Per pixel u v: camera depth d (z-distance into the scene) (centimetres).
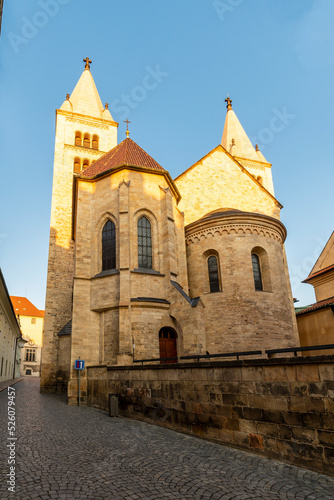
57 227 4859
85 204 3033
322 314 3519
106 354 2570
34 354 11219
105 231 2942
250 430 1045
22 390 3891
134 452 1049
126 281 2562
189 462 952
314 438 869
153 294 2719
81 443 1155
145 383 1634
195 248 3266
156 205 2992
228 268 3038
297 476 834
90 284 2794
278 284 3134
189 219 3709
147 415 1587
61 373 3941
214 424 1179
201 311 2495
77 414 1883
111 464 924
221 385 1173
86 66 6575
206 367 1246
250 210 4022
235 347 2823
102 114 5925
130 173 2956
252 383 1061
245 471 875
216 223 3172
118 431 1377
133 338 2503
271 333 2917
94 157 5422
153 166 3206
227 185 3991
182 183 3806
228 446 1108
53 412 1948
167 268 2797
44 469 862
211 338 2931
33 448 1061
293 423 925
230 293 2964
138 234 2886
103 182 3044
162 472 866
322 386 867
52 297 4466
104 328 2647
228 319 2908
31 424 1488
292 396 938
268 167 6047
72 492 719
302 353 3659
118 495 712
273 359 995
